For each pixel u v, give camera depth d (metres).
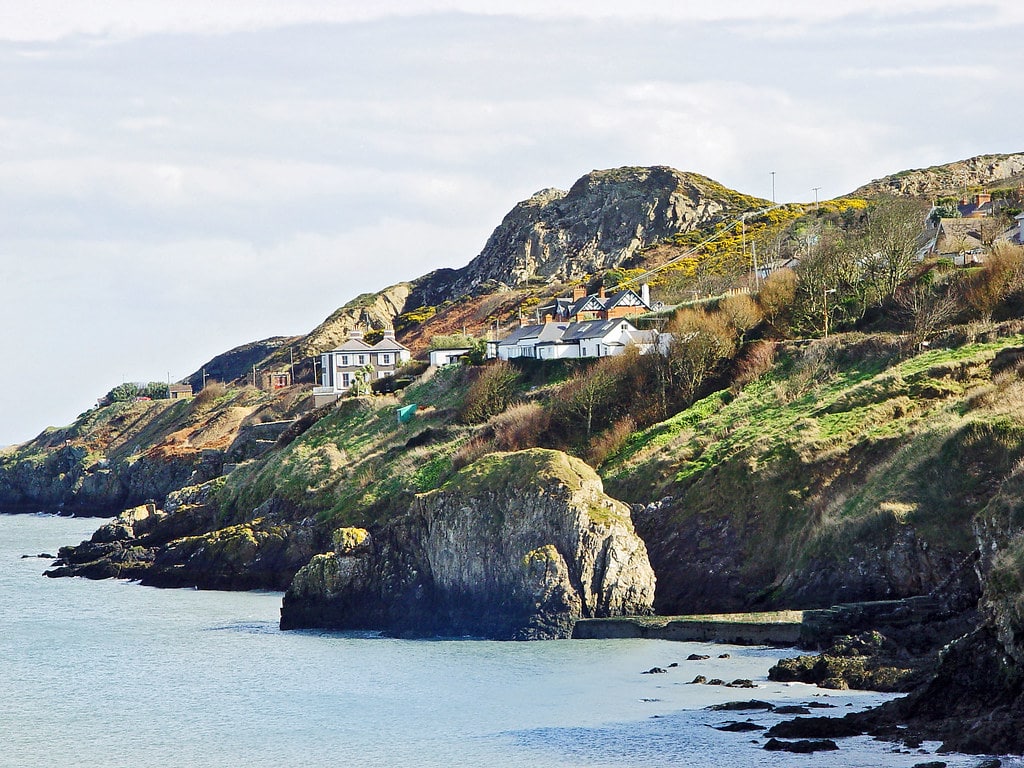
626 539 93.31
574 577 92.00
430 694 74.12
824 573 86.94
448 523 96.50
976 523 73.06
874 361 116.75
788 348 126.56
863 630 77.31
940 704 59.69
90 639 96.38
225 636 96.94
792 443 102.00
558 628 90.31
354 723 68.44
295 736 66.06
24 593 124.56
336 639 94.31
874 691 67.88
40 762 62.44
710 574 95.31
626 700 70.06
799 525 93.88
